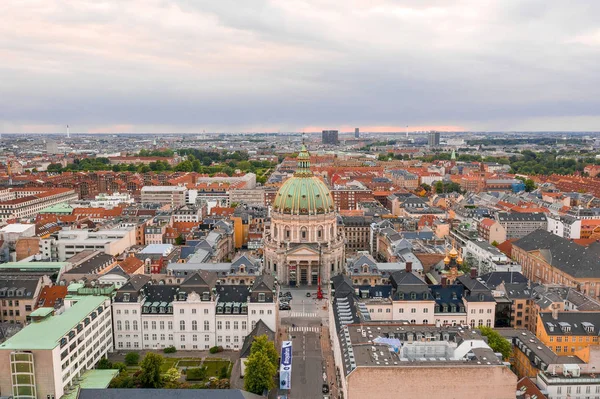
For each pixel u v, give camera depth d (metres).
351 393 152.50
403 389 152.12
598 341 192.62
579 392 160.12
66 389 172.25
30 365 163.25
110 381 178.00
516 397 155.38
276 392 180.12
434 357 164.12
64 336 171.62
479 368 151.75
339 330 189.75
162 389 150.12
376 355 159.00
